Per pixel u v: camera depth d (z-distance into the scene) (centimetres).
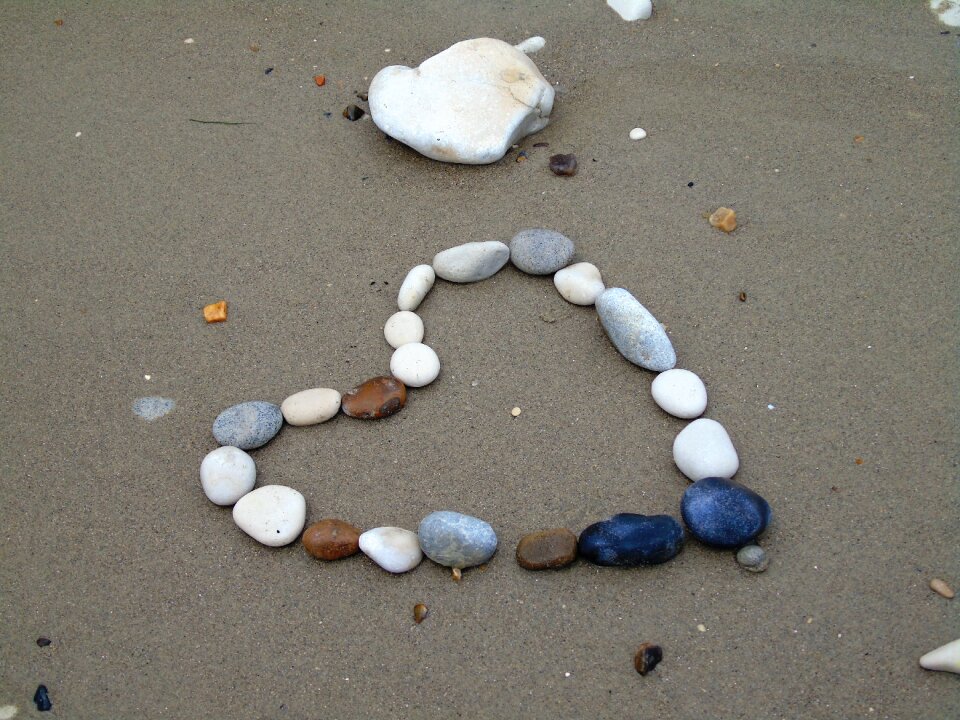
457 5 101
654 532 62
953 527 63
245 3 103
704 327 74
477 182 85
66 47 99
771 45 94
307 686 59
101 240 81
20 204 84
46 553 65
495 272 78
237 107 92
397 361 71
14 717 59
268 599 63
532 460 68
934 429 68
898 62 91
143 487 67
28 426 70
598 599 62
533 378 72
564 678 59
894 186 81
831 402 69
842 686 58
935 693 58
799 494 65
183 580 63
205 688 59
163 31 100
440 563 63
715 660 59
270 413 69
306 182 85
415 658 60
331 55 96
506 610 62
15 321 76
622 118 89
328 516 66
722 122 88
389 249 80
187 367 73
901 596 61
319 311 76
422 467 68
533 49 96
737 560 62
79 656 61
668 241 79
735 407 69
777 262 77
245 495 65
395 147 88
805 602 61
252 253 80
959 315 73
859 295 75
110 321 76
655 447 68
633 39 96
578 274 76
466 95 85
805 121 87
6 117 92
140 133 90
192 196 84
